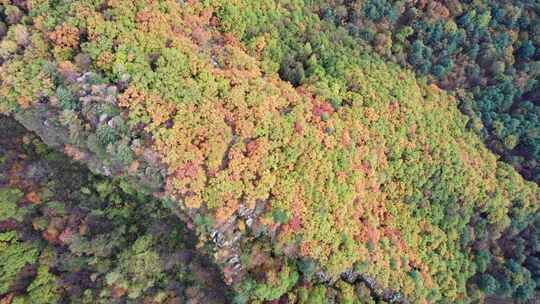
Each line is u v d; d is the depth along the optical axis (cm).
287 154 4062
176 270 4262
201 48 4097
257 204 3916
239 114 3862
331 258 4238
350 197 4478
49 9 3659
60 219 4156
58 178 4225
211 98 3794
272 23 4934
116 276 4050
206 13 4444
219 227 3825
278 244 4034
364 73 5422
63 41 3578
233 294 4184
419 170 5425
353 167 4594
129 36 3672
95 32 3584
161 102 3566
